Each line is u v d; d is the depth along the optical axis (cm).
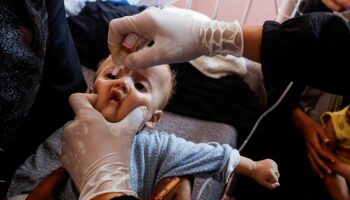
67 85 93
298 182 138
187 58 65
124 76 65
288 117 140
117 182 55
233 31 64
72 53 94
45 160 92
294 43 59
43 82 87
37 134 93
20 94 57
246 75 137
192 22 64
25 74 57
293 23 62
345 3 97
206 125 118
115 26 62
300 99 144
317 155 123
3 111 56
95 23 132
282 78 66
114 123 62
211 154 73
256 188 148
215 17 143
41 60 61
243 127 123
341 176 117
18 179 85
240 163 78
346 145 119
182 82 128
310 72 62
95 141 59
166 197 63
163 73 70
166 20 61
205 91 127
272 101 136
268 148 143
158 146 70
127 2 146
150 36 63
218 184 98
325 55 60
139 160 67
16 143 80
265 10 147
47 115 93
